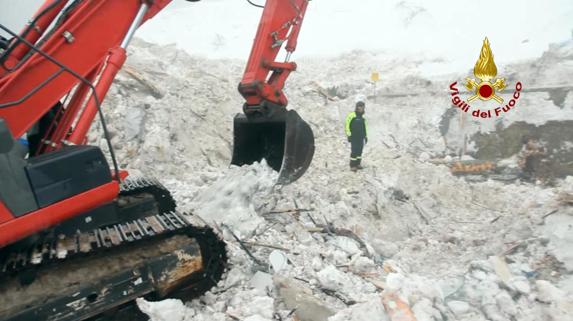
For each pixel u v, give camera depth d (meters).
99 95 3.06
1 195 2.50
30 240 2.93
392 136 10.62
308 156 4.85
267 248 4.57
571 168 8.08
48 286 2.77
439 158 9.94
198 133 8.41
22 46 2.99
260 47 4.54
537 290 3.91
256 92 4.48
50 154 2.80
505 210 7.06
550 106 9.10
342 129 10.46
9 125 2.78
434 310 3.10
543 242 5.03
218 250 3.51
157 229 3.18
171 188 6.48
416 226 6.59
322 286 3.89
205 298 3.50
